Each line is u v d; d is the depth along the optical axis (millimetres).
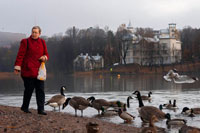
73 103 19750
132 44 161500
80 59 156250
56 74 143000
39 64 14023
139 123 19516
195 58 154000
